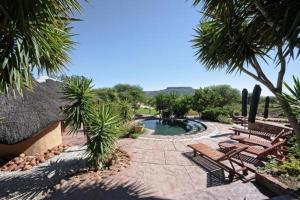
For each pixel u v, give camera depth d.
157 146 8.59
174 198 4.15
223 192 4.33
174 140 9.73
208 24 4.82
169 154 7.50
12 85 3.21
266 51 3.74
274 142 6.92
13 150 7.53
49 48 3.32
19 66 3.00
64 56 4.34
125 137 10.25
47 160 7.20
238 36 3.81
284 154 6.17
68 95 6.36
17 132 6.51
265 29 3.48
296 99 3.02
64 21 3.71
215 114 17.58
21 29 2.88
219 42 3.92
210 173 5.75
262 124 10.30
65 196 4.55
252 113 9.25
